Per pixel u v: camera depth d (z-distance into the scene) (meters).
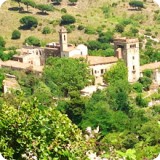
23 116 18.84
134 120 62.03
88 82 107.19
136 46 121.06
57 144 18.34
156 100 94.81
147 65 120.56
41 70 110.06
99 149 18.17
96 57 120.25
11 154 18.61
